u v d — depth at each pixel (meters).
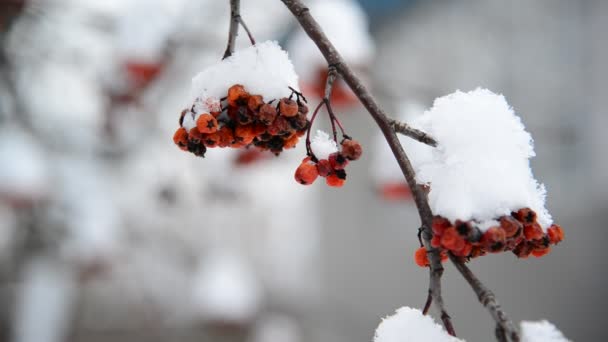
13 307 6.76
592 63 6.24
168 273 7.45
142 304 8.23
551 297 6.69
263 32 5.38
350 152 1.54
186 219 6.84
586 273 6.32
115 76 4.79
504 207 1.46
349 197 8.81
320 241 9.35
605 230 6.07
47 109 5.61
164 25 4.37
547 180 6.64
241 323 6.27
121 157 5.86
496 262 7.33
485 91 1.72
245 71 1.66
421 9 7.66
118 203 6.60
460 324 7.46
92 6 4.55
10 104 5.10
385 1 7.38
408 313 1.57
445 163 1.56
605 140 6.09
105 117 5.08
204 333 7.33
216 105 1.62
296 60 3.96
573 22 6.43
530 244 1.53
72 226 5.87
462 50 7.28
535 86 6.73
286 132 1.62
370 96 1.59
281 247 9.40
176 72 4.98
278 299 7.79
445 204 1.45
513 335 1.27
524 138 1.65
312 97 3.96
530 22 6.80
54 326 6.59
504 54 6.99
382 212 8.36
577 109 6.39
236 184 5.55
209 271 6.55
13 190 5.06
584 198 6.31
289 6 1.68
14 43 4.61
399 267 8.13
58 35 4.79
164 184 5.53
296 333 7.38
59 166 5.80
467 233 1.40
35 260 6.22
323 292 8.59
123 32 4.34
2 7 4.20
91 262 6.09
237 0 1.78
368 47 4.08
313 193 9.53
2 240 6.90
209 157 5.29
